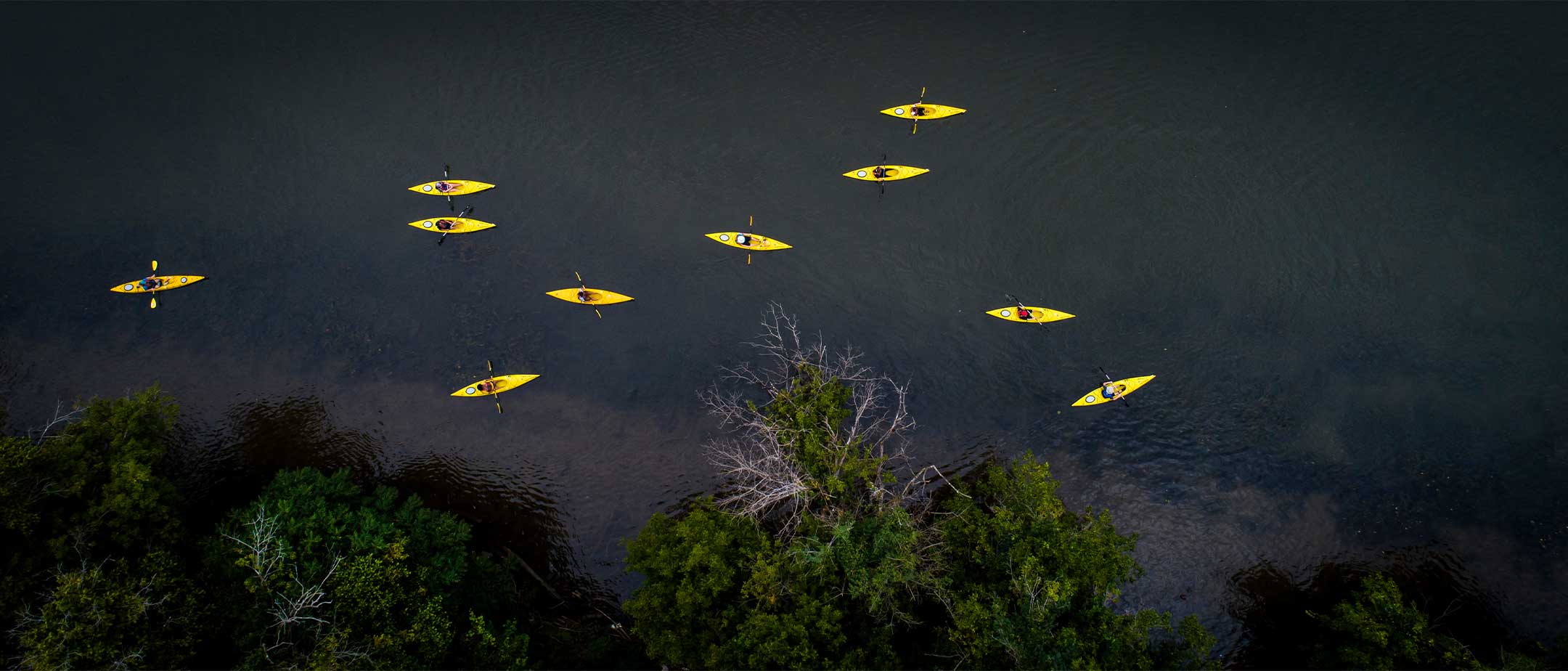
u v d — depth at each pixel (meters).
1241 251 55.56
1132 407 50.19
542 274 55.59
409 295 54.50
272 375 51.38
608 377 51.56
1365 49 65.56
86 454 37.25
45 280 54.09
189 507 46.62
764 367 51.97
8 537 34.16
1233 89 63.88
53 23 68.50
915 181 60.12
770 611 34.94
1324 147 59.84
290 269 55.31
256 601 33.50
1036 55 67.38
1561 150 57.75
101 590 32.16
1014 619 33.03
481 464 48.94
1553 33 65.00
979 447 49.47
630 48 68.94
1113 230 57.09
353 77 66.25
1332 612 43.56
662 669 40.12
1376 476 47.12
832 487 37.56
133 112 63.12
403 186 59.50
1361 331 51.69
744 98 65.38
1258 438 48.88
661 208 58.97
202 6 70.44
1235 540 46.03
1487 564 44.38
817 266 56.31
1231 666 42.62
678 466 48.91
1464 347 50.50
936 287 55.38
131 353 51.78
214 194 58.66
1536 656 41.62
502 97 65.25
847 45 69.00
